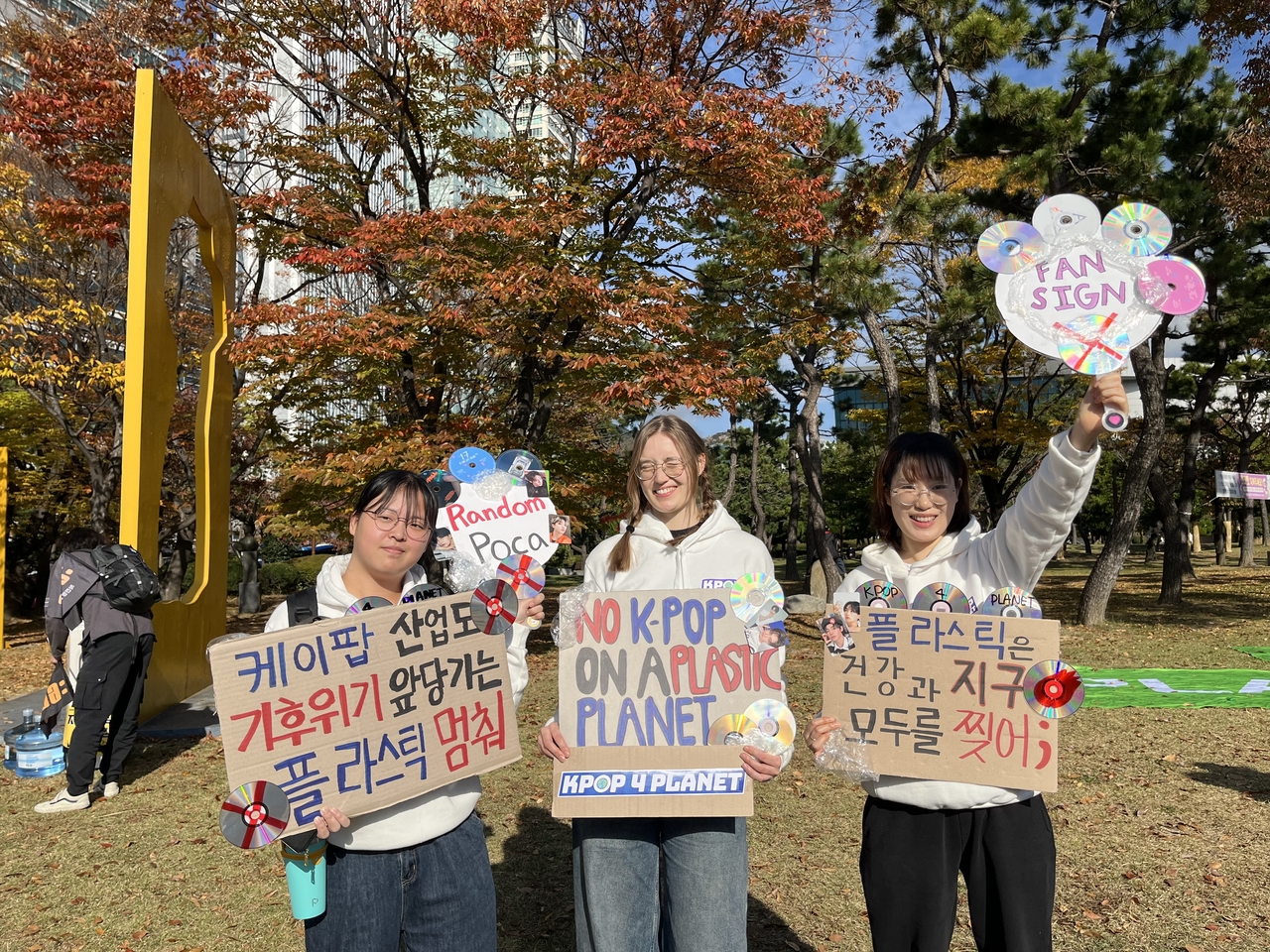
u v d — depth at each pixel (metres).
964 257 13.41
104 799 5.12
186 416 17.33
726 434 29.02
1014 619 2.07
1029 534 2.07
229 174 13.12
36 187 13.61
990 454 19.69
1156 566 30.72
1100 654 10.16
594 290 9.00
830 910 3.48
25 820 4.74
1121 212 2.07
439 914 2.02
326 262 9.63
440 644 2.09
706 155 9.77
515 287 8.87
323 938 1.96
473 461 2.52
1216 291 14.04
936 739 2.09
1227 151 10.74
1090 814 4.57
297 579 27.84
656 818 2.21
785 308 12.88
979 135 11.93
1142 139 10.80
